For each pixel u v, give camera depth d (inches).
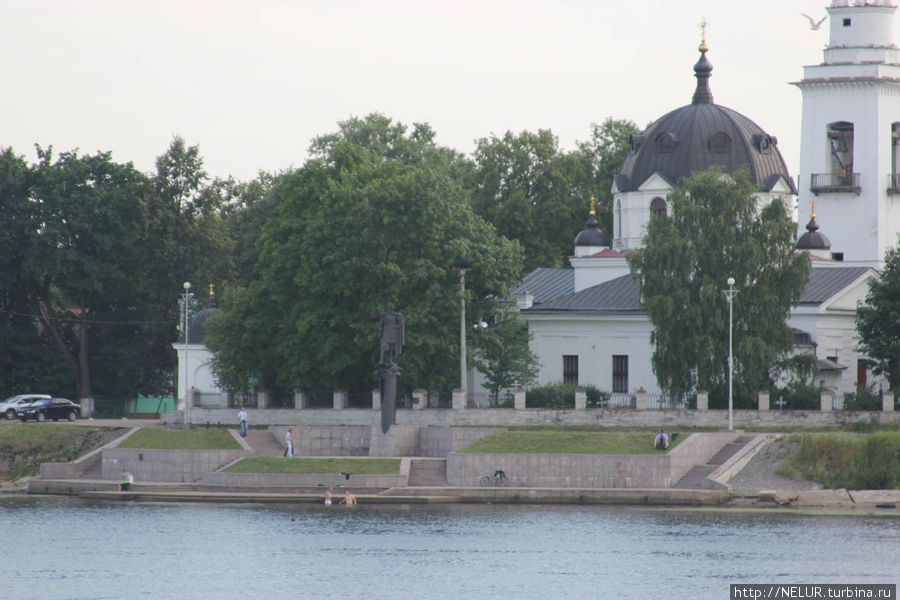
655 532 7751.0
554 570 6958.7
